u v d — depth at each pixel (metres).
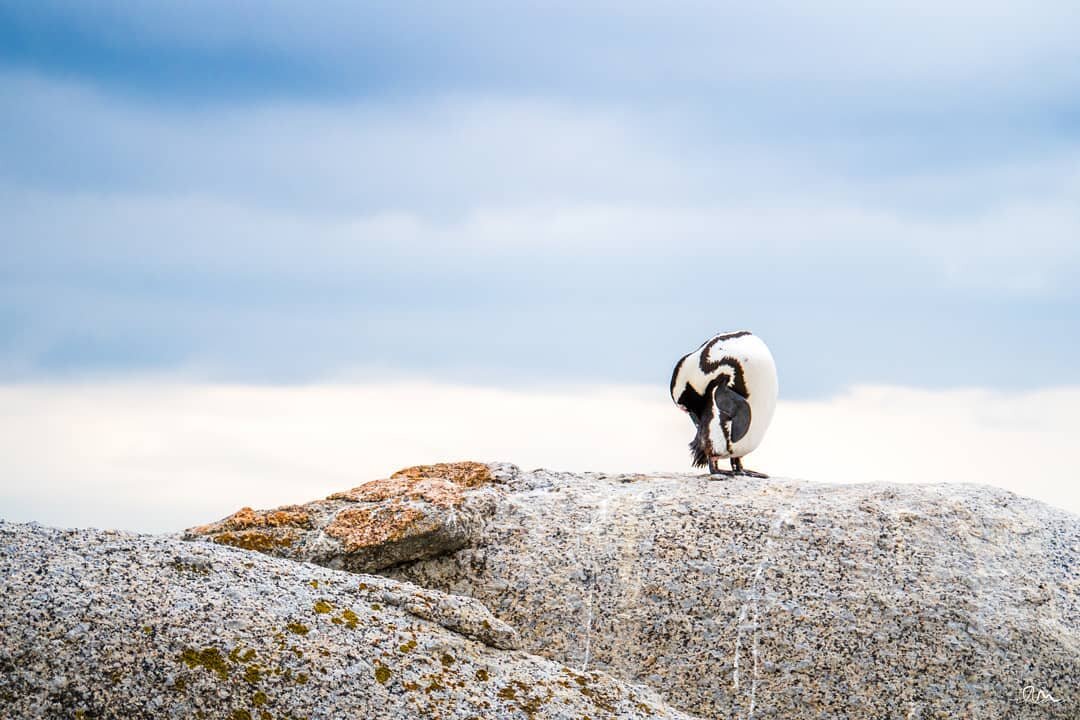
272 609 14.53
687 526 20.53
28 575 14.17
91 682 13.19
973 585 19.47
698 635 19.27
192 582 14.69
